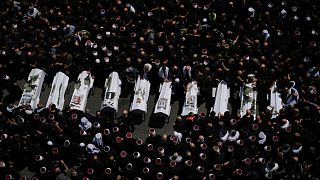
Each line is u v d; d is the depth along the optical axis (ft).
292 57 107.24
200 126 99.40
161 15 114.62
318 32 111.65
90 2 115.34
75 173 93.56
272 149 96.73
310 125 98.27
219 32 111.86
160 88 110.11
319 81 104.12
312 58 107.14
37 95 109.29
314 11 114.01
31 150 97.55
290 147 97.04
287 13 114.42
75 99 106.83
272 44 110.83
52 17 113.50
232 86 111.65
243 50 108.78
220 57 107.14
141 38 107.45
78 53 109.91
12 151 100.78
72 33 111.86
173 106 111.75
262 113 100.99
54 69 112.06
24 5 116.26
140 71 108.78
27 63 112.06
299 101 104.17
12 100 112.78
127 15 114.21
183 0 115.24
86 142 99.09
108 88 107.86
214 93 109.81
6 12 115.14
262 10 115.44
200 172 92.58
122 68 108.58
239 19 116.37
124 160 95.04
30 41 110.32
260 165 94.94
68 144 97.55
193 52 107.76
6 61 111.04
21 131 99.40
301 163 95.86
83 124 99.50
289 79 105.81
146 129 109.09
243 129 98.48
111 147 98.43
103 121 100.17
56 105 107.04
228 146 96.02
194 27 113.09
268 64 106.93
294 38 109.70
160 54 107.76
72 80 114.62
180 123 100.48
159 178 92.53
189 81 109.19
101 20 111.86
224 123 100.48
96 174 95.40
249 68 107.86
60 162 99.09
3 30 111.04
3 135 98.07
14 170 96.84
